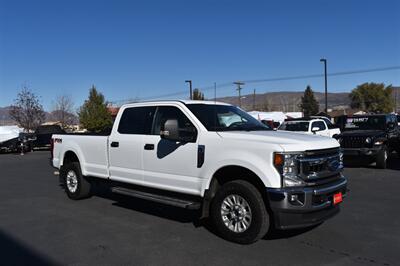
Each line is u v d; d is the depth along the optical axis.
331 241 5.33
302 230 5.83
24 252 5.09
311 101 93.81
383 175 11.33
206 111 6.18
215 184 5.63
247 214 5.15
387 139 13.05
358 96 86.00
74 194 8.37
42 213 7.25
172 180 6.05
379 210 7.04
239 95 58.53
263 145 4.98
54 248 5.22
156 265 4.56
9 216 7.05
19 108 37.00
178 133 5.64
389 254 4.82
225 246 5.18
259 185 5.19
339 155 5.56
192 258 4.76
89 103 50.47
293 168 4.86
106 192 9.33
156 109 6.62
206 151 5.57
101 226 6.27
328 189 5.02
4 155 24.11
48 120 50.31
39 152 26.09
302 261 4.61
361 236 5.53
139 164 6.61
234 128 5.99
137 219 6.68
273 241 5.35
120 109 7.27
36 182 11.37
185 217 6.78
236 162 5.16
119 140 7.02
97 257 4.86
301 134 5.68
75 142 8.24
